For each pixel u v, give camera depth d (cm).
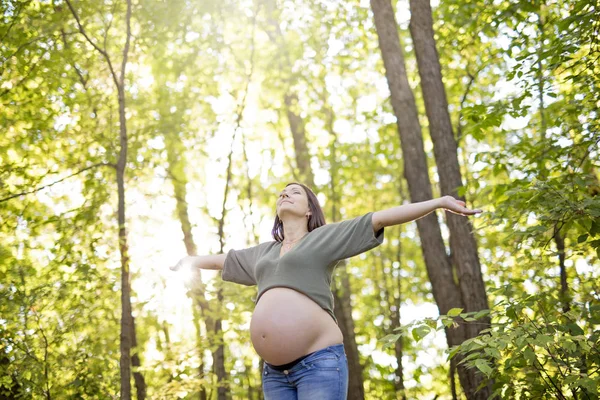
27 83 941
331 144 1473
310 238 326
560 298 533
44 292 796
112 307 892
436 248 895
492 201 724
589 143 599
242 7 1098
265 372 320
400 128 937
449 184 827
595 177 559
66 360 819
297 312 308
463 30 1061
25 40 902
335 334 315
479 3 960
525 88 648
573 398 446
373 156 1593
